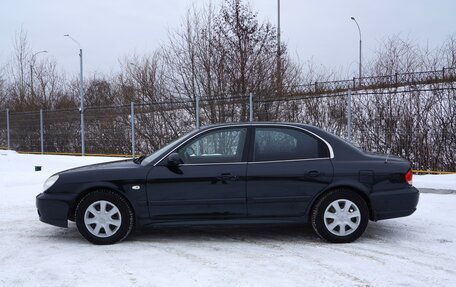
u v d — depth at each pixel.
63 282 4.05
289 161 5.24
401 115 10.49
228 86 14.17
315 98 11.44
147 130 14.41
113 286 3.94
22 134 18.81
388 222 6.26
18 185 9.99
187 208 5.16
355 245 5.18
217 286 3.92
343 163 5.24
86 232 5.19
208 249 5.06
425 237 5.52
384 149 10.69
